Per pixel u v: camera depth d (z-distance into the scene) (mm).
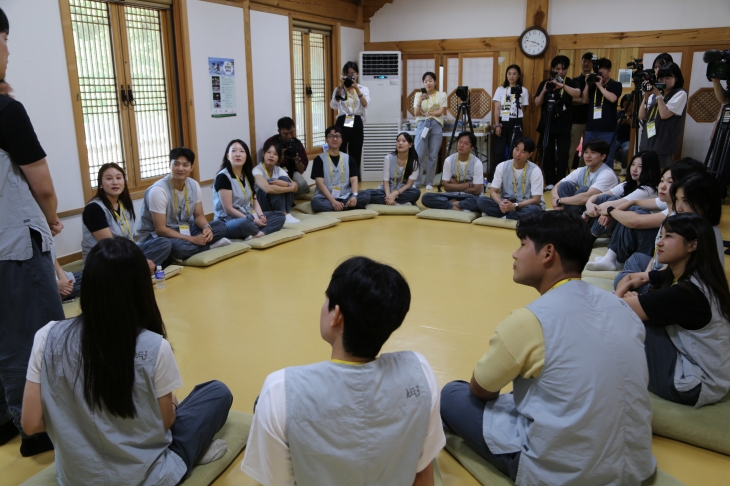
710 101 7246
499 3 7852
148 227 4066
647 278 2514
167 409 1612
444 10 8109
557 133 7133
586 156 4836
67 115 4023
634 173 4012
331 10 7473
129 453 1546
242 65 5871
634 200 3867
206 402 1868
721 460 1967
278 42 6426
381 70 7848
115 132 4602
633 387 1510
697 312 1989
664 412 2072
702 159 7426
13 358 1982
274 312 3266
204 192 5496
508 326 1598
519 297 3492
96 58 4367
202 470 1822
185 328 3053
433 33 8227
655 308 2014
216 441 1934
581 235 1623
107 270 1412
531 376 1582
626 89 7539
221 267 4094
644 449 1545
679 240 1992
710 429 1999
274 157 5109
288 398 1228
